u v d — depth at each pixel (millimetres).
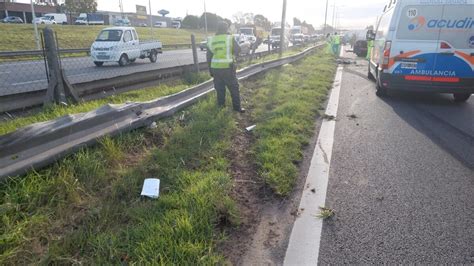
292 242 2912
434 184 3982
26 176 3371
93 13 63688
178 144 4738
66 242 2672
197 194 3389
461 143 5465
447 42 7973
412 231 3059
